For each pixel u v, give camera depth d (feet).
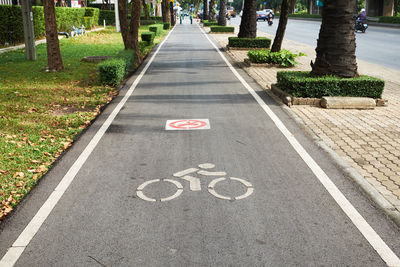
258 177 18.83
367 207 15.90
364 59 67.87
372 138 24.89
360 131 26.32
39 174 19.56
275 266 12.16
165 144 23.68
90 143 24.06
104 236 13.91
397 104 34.65
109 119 29.58
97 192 17.38
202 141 24.21
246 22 84.84
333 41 34.58
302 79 33.58
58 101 35.65
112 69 42.57
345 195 16.94
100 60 62.49
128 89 41.34
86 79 47.16
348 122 28.48
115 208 15.90
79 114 31.12
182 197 16.79
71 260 12.55
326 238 13.69
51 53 52.65
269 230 14.20
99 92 39.73
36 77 48.49
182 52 78.28
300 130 26.40
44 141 24.56
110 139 24.79
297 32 136.67
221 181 18.38
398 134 25.72
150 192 17.29
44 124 28.32
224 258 12.57
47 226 14.61
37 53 72.64
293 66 57.57
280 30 59.52
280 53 57.21
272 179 18.58
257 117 29.66
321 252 12.87
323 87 33.30
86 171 19.72
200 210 15.66
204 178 18.72
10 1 109.81
